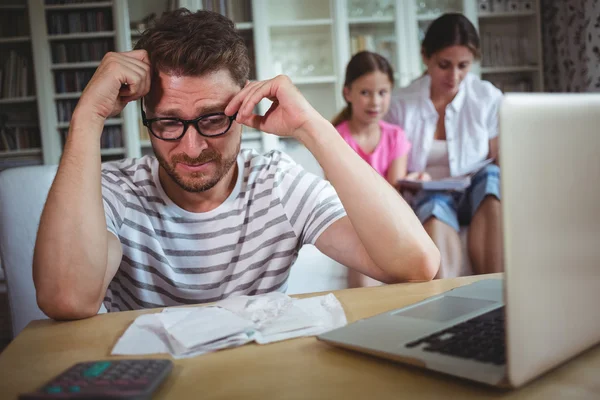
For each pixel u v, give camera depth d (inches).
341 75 165.3
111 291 45.2
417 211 88.3
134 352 24.5
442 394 18.7
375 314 28.1
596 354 21.2
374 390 19.3
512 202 16.9
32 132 171.3
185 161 40.1
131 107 163.2
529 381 18.5
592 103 20.2
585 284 19.9
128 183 44.4
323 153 37.4
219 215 43.9
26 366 23.8
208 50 38.9
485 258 84.4
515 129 17.0
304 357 22.9
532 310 17.7
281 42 168.7
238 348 24.5
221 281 44.3
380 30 168.6
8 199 53.7
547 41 176.1
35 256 32.7
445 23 99.8
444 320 24.1
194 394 19.9
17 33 170.7
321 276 81.0
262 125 40.4
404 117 105.0
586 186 19.8
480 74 173.5
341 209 43.5
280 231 44.9
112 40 167.5
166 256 43.8
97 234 33.5
